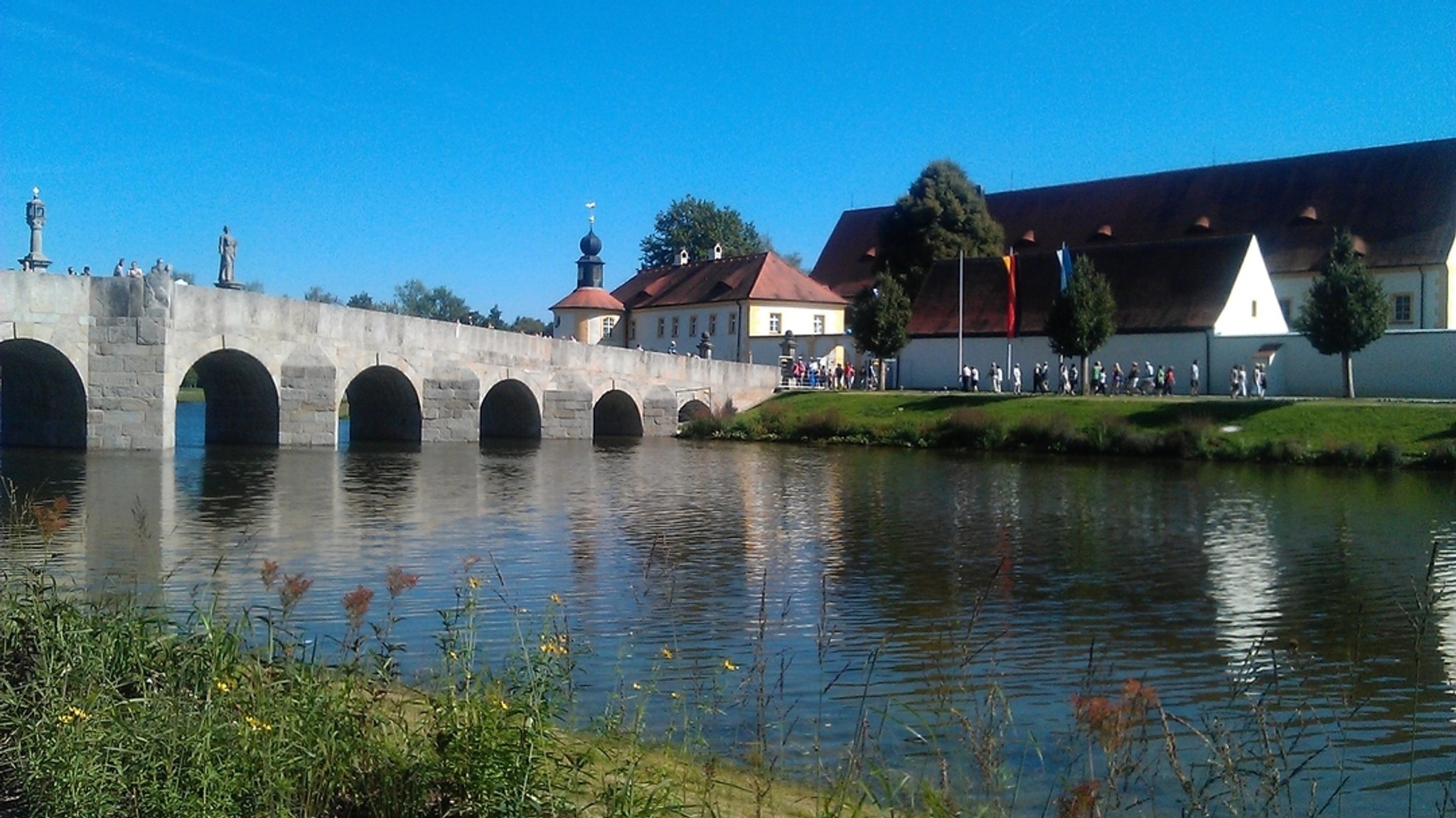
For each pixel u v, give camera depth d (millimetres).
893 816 8797
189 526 23359
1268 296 68250
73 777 7480
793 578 19984
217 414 46594
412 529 24250
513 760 7688
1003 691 13172
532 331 145250
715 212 133375
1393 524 27953
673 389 65250
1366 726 12344
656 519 27344
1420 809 10102
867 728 11234
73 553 19656
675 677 13195
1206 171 81938
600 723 10320
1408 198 70750
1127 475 40750
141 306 38875
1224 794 9711
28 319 37094
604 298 104562
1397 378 56656
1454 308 67562
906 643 15469
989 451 52344
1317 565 22141
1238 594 19234
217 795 7441
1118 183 86312
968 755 10734
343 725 8102
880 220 90688
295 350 44781
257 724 7949
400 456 43750
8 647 9555
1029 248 87688
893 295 70188
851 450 53531
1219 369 62312
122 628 9570
